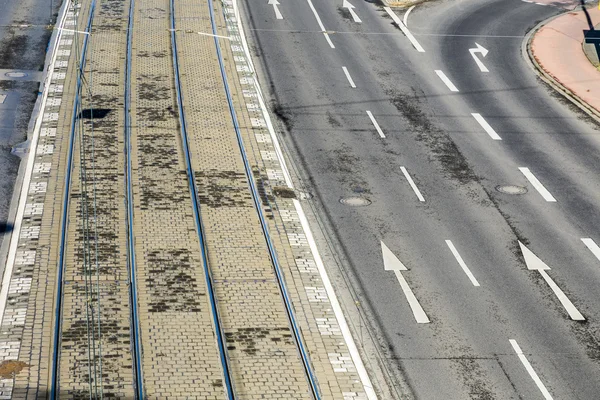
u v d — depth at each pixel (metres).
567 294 49.56
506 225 56.25
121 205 55.62
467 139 67.69
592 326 47.12
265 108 70.81
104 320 44.94
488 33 90.06
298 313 46.72
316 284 49.38
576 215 57.84
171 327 44.88
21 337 43.66
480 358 44.28
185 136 64.75
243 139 65.50
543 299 49.09
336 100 73.06
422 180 61.41
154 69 76.12
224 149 63.81
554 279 50.91
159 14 88.50
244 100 71.88
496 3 99.62
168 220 54.44
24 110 68.44
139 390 40.31
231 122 68.00
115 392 40.16
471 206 58.34
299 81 76.19
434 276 50.72
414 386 42.22
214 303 46.81
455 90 76.44
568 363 44.25
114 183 58.06
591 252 53.75
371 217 56.53
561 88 78.06
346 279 50.09
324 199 58.34
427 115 71.38
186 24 86.38
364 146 65.75
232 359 42.88
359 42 85.75
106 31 83.44
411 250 53.12
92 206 55.16
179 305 46.62
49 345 43.25
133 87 72.38
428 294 49.12
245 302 47.19
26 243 51.62
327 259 51.88
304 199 58.22
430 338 45.62
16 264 49.53
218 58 79.25
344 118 70.00
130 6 89.88
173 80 74.31
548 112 73.44
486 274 51.06
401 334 45.81
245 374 41.97
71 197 56.09
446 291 49.44
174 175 59.69
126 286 47.88
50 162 60.94
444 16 94.31
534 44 87.44
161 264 49.94
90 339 43.50
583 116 73.12
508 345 45.34
